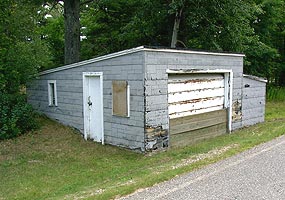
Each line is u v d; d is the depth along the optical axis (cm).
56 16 2148
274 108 1698
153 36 1673
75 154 847
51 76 1125
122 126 878
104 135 934
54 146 921
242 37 1571
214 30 1488
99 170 711
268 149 721
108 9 1806
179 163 663
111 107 905
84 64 977
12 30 1112
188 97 946
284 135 880
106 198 463
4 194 581
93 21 1909
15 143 951
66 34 1475
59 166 751
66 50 1476
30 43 1177
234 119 1117
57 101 1113
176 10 1387
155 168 645
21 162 786
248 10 1454
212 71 999
